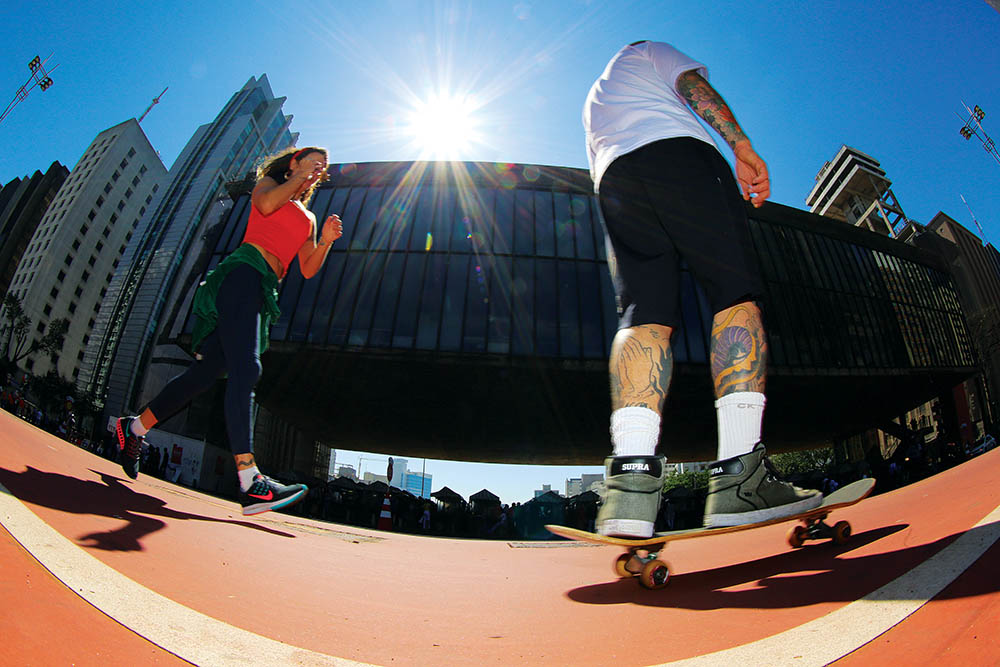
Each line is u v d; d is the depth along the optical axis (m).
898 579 0.87
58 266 71.19
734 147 1.57
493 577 1.69
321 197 20.69
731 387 1.33
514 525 27.62
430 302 18.83
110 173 78.94
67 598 0.65
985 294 51.81
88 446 27.11
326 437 34.41
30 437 2.98
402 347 18.20
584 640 0.83
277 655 0.65
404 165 21.00
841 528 1.49
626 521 1.18
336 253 19.53
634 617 0.98
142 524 1.42
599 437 26.67
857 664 0.56
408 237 19.77
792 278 22.44
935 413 33.22
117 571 0.84
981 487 1.69
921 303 25.95
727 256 1.36
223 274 2.44
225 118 94.94
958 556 0.88
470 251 19.53
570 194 20.62
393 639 0.82
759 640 0.71
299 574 1.31
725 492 1.28
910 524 1.45
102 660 0.52
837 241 24.83
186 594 0.85
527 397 21.09
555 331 18.53
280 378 20.69
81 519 1.19
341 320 18.55
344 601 1.07
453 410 23.52
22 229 76.12
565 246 19.73
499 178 20.75
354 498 24.45
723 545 2.19
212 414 24.58
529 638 0.86
